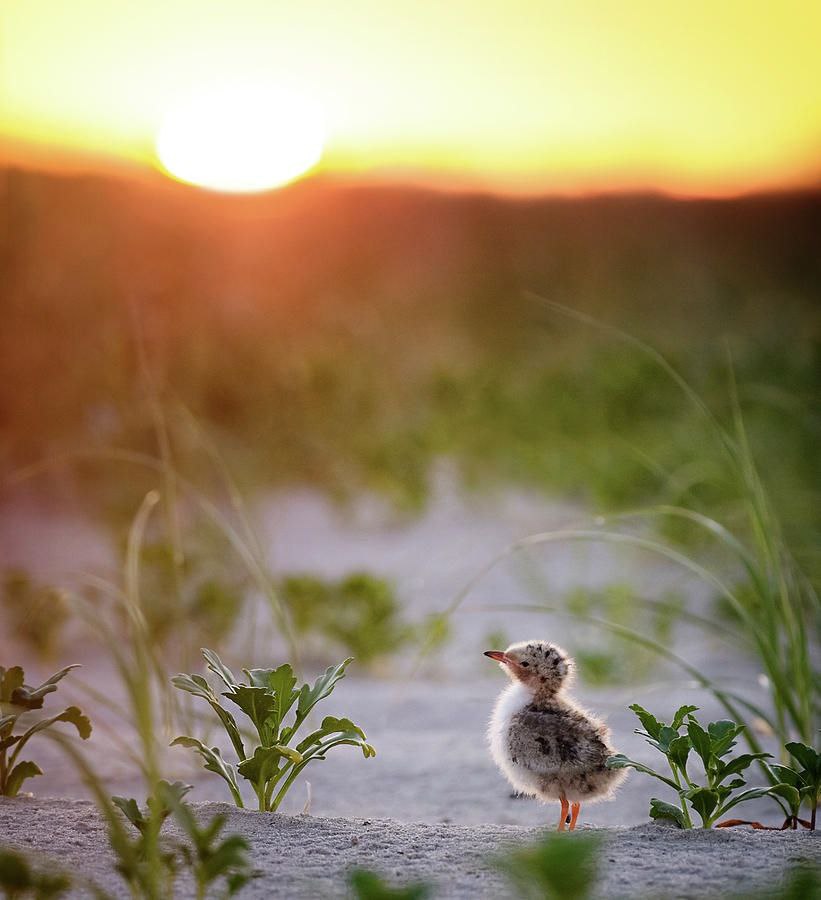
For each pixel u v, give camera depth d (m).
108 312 19.72
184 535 13.88
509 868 4.04
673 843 5.03
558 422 20.69
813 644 10.27
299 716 5.58
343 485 18.69
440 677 11.12
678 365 22.25
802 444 16.00
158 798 4.41
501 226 56.91
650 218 60.44
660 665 11.06
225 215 30.53
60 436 18.34
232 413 20.08
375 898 3.73
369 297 37.78
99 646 11.29
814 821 5.50
